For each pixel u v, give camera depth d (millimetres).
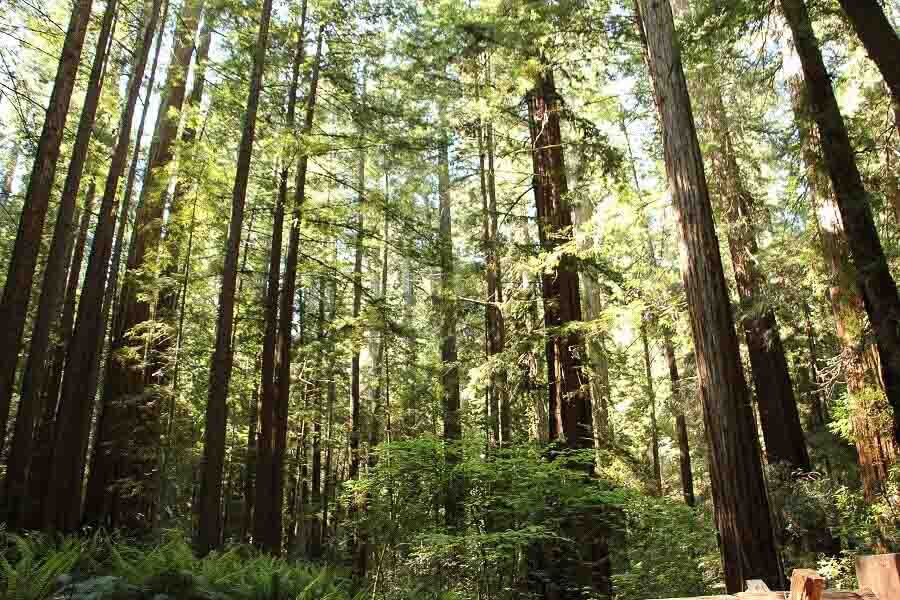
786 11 8086
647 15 8422
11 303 8555
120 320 15742
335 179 15328
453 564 8117
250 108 11852
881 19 6875
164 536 11414
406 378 21609
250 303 16047
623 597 10188
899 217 8883
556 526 8414
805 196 9875
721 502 6703
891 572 2424
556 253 10844
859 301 9211
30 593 4391
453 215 22469
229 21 14320
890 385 7465
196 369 16531
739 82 10195
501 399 15828
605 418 13750
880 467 9289
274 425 13227
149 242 16062
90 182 15297
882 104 9367
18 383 18188
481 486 8867
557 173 12125
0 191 15602
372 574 9148
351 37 14688
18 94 10812
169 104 16938
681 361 18969
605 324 11141
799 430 12781
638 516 10680
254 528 12148
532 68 11078
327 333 17359
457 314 17031
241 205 11297
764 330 12695
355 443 20781
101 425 14617
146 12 13758
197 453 16016
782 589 6238
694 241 7406
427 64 13156
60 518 10656
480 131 13789
